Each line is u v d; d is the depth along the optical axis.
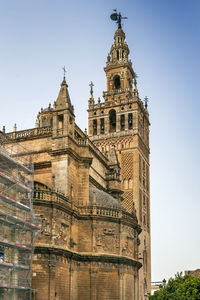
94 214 61.38
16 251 48.28
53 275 52.88
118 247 62.53
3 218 45.50
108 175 82.38
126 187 97.38
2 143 60.97
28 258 49.72
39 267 52.59
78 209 62.44
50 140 64.06
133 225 66.38
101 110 105.88
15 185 48.16
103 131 104.94
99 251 60.50
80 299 58.25
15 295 47.31
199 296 57.97
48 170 63.03
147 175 107.44
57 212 55.91
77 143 65.50
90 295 58.19
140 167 100.69
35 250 52.72
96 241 60.66
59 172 60.97
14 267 45.59
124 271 62.06
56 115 63.47
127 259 62.28
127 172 98.31
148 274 98.00
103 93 108.56
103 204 64.31
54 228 54.72
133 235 66.62
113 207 64.62
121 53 112.50
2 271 44.81
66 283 56.03
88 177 64.56
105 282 59.56
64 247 56.41
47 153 63.62
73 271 57.97
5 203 47.06
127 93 106.00
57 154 61.75
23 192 51.81
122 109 103.75
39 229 50.81
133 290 64.00
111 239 62.09
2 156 47.41
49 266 52.97
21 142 65.81
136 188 96.50
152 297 77.12
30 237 51.53
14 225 46.94
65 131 62.25
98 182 76.75
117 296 59.97
